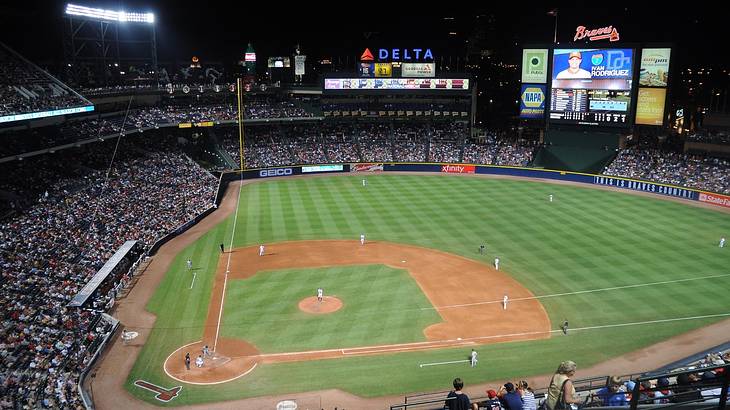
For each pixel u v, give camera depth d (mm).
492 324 40656
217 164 95188
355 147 105750
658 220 67188
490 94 156500
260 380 33562
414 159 103125
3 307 38500
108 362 35469
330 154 103062
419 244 58750
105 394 32031
